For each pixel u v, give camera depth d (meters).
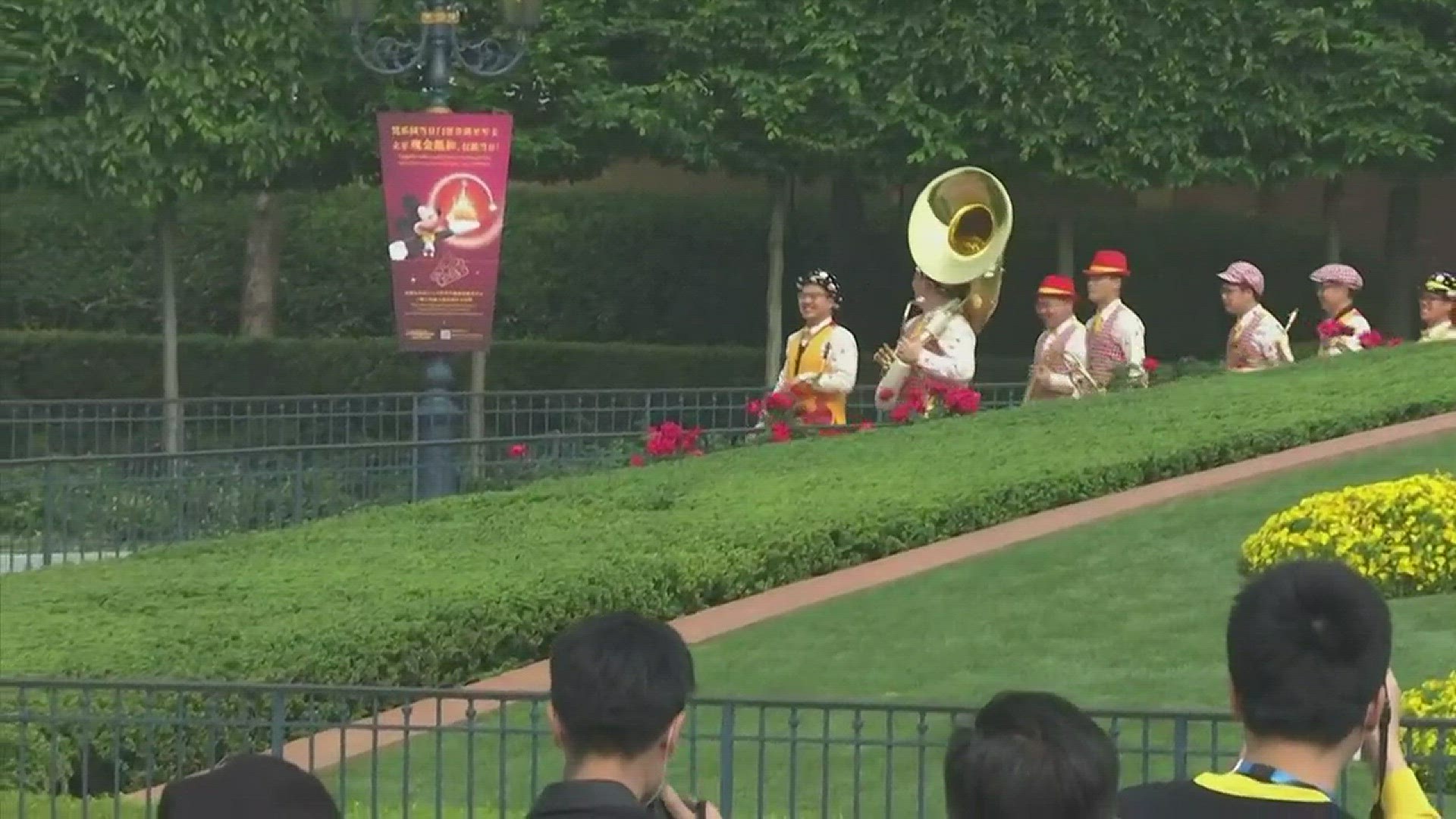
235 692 14.89
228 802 6.06
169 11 36.53
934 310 30.27
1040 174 39.72
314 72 37.44
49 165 36.50
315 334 51.00
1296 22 39.03
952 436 27.22
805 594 20.61
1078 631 18.72
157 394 46.06
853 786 14.85
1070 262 42.75
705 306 48.97
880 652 18.39
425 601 18.34
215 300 51.22
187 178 36.94
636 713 7.45
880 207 48.38
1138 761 15.08
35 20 36.41
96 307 50.69
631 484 25.17
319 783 6.33
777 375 41.06
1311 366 31.16
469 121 31.72
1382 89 39.19
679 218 49.44
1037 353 31.81
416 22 37.38
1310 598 6.91
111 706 15.58
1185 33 39.12
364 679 17.23
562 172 40.12
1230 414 27.16
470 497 24.95
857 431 28.88
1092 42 39.00
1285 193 49.28
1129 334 30.88
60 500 26.92
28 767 15.06
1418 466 24.33
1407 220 43.78
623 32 38.59
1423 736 13.57
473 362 39.34
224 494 28.03
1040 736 6.21
